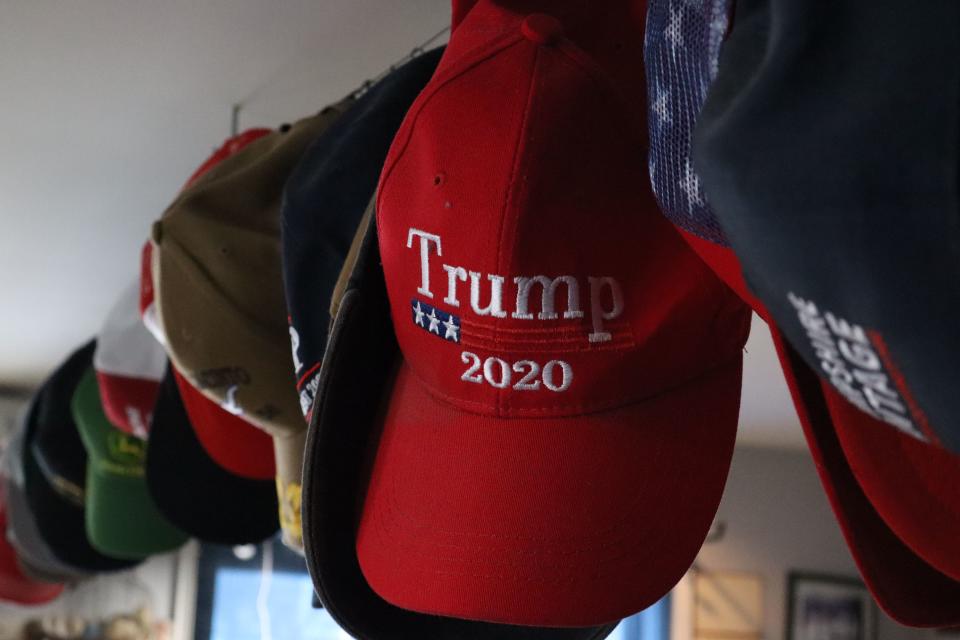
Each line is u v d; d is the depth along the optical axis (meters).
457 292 0.68
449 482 0.69
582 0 0.71
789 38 0.37
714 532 3.61
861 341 0.37
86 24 1.19
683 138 0.51
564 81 0.66
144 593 3.53
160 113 1.41
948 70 0.33
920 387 0.36
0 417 3.48
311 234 0.87
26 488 2.19
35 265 2.12
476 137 0.67
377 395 0.78
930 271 0.33
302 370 0.86
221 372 1.05
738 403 0.69
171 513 1.29
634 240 0.65
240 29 1.18
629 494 0.66
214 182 1.07
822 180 0.35
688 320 0.66
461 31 0.72
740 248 0.40
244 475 1.22
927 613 0.58
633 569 0.65
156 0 1.13
